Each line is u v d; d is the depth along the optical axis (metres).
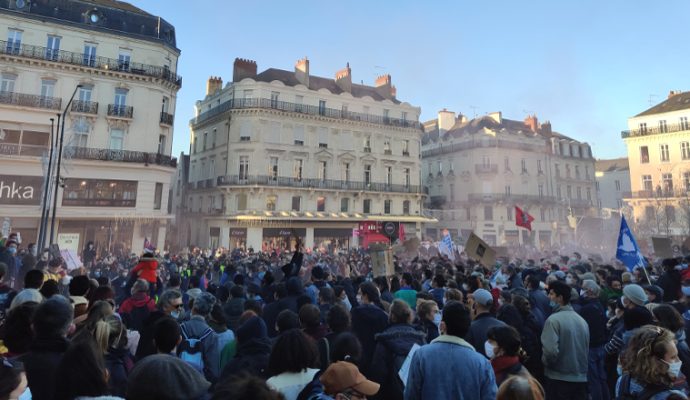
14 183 26.86
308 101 41.91
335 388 2.96
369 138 44.94
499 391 2.43
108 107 30.14
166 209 32.41
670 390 2.95
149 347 4.38
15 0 27.78
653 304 5.71
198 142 46.91
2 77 27.42
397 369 4.00
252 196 38.41
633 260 9.33
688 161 43.97
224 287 8.21
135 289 5.66
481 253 12.59
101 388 2.34
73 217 27.98
